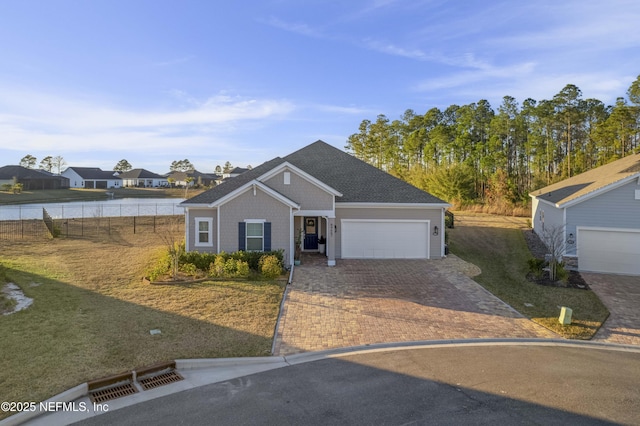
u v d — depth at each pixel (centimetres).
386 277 1766
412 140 7475
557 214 2230
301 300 1410
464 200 4909
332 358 938
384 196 2258
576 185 2627
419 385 791
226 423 645
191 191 9644
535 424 647
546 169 6519
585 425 647
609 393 762
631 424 653
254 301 1368
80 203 6262
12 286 1489
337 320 1209
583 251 2002
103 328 1076
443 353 972
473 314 1291
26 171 8700
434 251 2228
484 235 2977
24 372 807
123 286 1534
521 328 1173
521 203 4538
